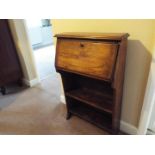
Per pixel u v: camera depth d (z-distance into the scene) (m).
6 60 2.56
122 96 1.55
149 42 1.19
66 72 1.62
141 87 1.40
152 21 1.12
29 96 2.57
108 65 1.19
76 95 1.73
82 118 1.84
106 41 1.20
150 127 1.61
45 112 2.15
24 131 1.86
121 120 1.72
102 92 1.72
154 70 1.22
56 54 1.55
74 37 1.38
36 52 4.71
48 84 2.90
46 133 1.80
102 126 1.68
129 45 1.30
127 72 1.42
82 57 1.34
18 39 2.51
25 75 2.85
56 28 1.77
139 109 1.51
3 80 2.60
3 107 2.34
